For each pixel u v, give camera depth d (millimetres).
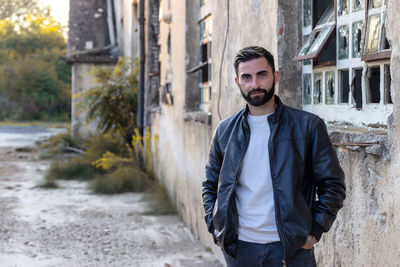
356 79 3150
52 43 42531
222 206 2463
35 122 37312
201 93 6934
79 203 8531
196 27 6977
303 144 2359
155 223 7059
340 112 3314
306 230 2289
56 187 10078
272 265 2375
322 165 2344
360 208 2818
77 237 6328
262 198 2391
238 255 2461
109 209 8023
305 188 2410
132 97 12586
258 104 2402
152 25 10648
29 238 6266
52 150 15883
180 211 7352
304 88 3830
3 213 7664
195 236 6332
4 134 24891
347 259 2971
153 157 10211
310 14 3709
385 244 2582
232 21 4812
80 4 20047
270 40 3932
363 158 2777
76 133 16859
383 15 2732
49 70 39688
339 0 3322
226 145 2531
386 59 2787
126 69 13086
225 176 2480
